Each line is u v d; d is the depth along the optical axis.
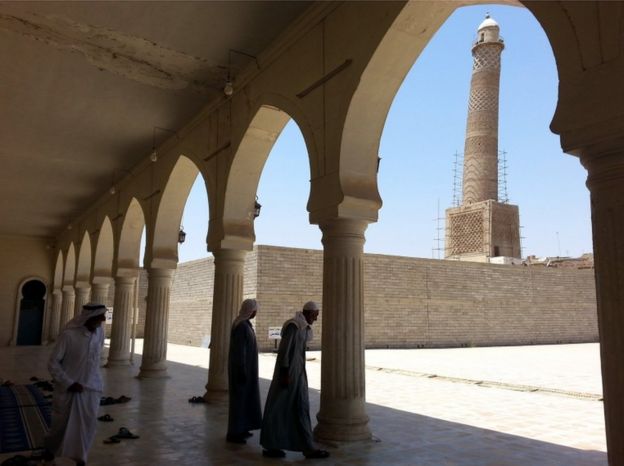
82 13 6.57
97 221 16.17
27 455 5.15
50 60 7.84
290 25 6.61
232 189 8.16
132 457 5.04
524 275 28.16
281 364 5.07
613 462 2.94
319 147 5.97
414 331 24.20
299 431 5.02
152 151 11.66
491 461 5.09
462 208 35.44
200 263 26.16
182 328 27.17
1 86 8.69
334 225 5.73
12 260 22.36
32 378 10.58
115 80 8.40
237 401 5.61
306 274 21.80
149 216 11.49
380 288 23.66
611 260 3.01
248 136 7.80
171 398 8.30
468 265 26.31
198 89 8.52
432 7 4.87
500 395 9.52
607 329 3.00
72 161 12.56
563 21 3.27
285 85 6.80
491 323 26.48
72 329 4.75
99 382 4.81
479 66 35.69
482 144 35.12
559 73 3.27
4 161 12.58
